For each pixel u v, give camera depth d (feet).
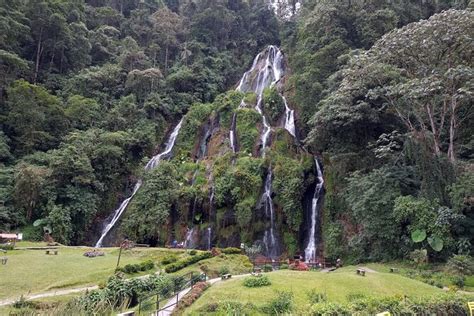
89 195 107.76
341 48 106.32
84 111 127.85
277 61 157.89
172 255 75.61
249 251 86.38
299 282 48.57
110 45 165.27
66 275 60.49
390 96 78.23
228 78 169.78
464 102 75.82
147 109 140.15
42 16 141.69
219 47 179.22
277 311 39.06
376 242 76.23
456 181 69.00
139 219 102.94
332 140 94.43
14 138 118.21
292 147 111.34
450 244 64.54
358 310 32.78
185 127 136.05
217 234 98.07
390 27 105.19
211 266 69.46
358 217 77.77
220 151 120.88
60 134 125.08
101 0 190.80
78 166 106.63
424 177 72.18
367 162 88.28
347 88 83.20
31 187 99.81
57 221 98.63
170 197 104.99
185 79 154.61
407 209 68.69
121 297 48.34
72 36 148.25
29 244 87.40
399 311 33.01
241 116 125.39
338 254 82.38
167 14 178.50
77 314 32.12
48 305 45.09
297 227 92.73
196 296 45.52
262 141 118.01
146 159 125.90
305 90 111.45
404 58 79.20
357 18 111.45
